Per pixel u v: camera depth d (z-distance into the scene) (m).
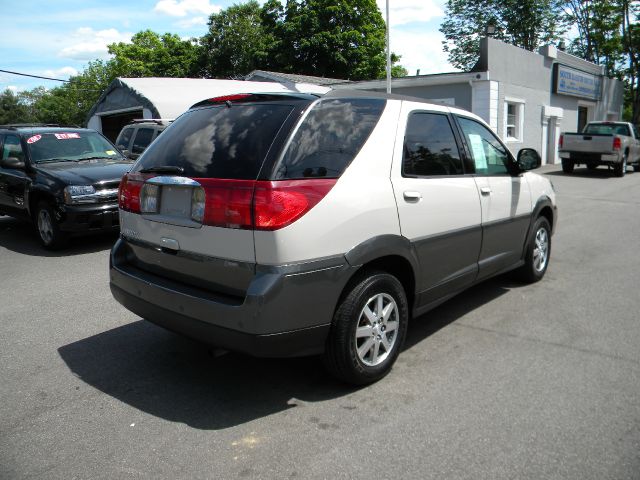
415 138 3.90
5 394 3.52
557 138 23.59
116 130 20.23
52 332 4.62
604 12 33.12
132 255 3.82
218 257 3.12
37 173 7.91
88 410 3.30
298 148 3.12
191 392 3.52
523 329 4.54
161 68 39.91
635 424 3.04
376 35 32.31
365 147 3.47
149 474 2.67
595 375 3.65
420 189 3.78
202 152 3.35
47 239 7.85
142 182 3.59
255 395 3.47
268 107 3.38
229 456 2.81
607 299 5.30
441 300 4.21
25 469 2.72
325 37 30.91
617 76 34.31
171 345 4.31
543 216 5.96
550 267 6.55
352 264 3.22
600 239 8.16
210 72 38.25
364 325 3.43
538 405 3.26
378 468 2.68
